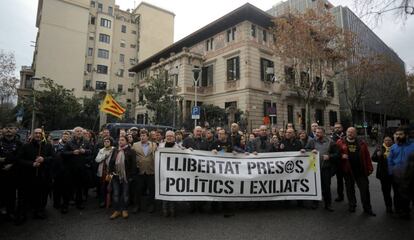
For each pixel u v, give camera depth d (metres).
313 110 30.73
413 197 5.02
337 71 26.31
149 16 54.66
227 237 4.79
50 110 27.48
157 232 5.07
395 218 5.84
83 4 45.69
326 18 19.48
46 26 42.25
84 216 6.16
